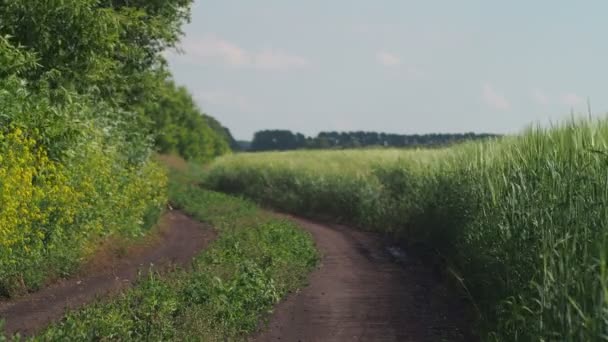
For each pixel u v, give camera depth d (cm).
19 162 1251
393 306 1254
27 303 1238
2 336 834
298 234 2175
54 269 1434
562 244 803
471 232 1337
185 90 7850
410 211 2353
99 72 1969
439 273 1662
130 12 2334
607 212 820
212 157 8681
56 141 1482
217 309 1026
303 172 3909
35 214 1278
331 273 1639
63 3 1734
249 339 996
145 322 938
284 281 1375
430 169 2319
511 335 857
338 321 1128
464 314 1190
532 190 1049
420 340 1018
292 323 1111
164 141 6856
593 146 1045
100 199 1677
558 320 710
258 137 13462
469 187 1554
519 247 980
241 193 4494
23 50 1641
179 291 1121
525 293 886
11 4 1681
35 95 1541
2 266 1254
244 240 1931
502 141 1680
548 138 1217
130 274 1580
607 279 654
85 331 879
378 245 2236
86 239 1593
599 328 629
